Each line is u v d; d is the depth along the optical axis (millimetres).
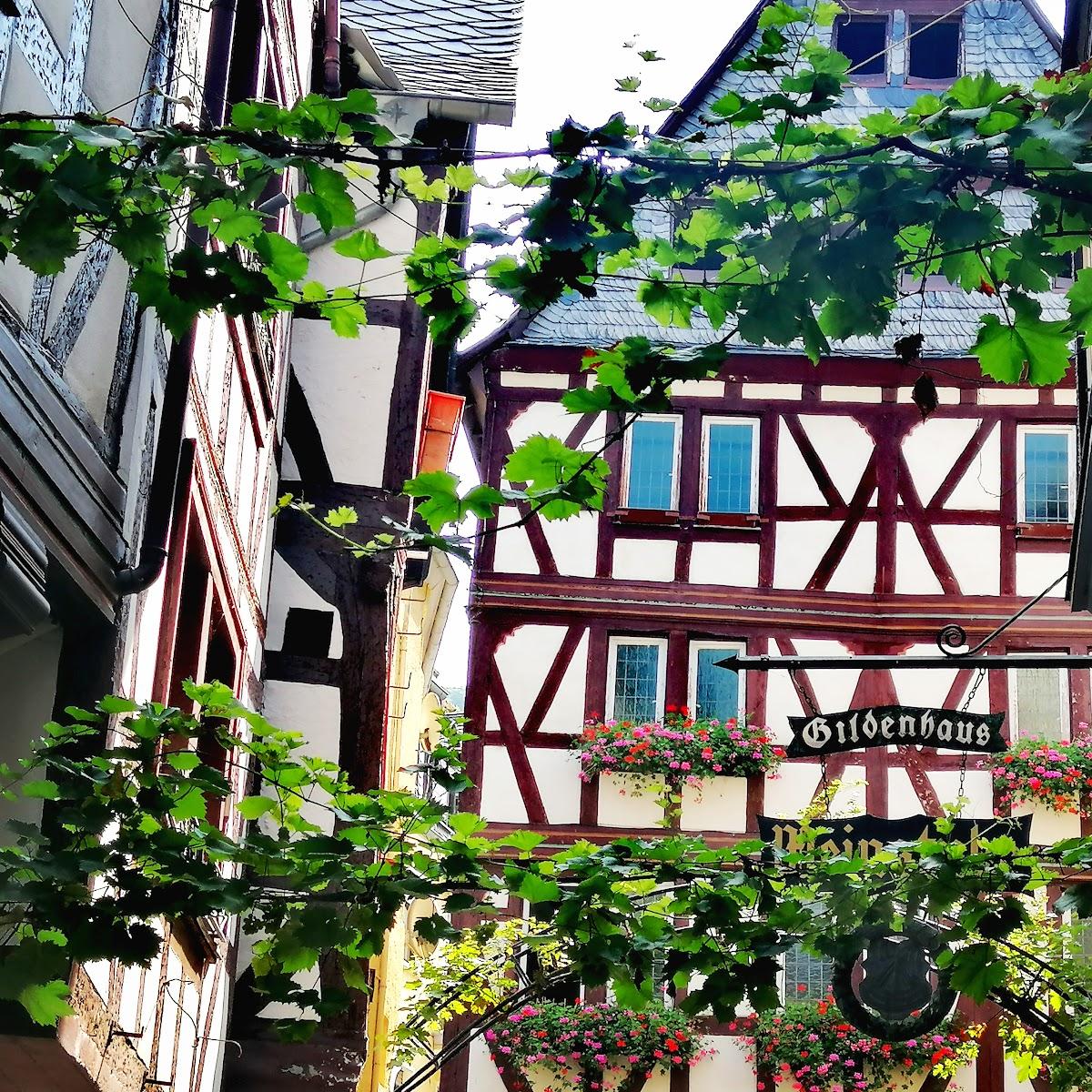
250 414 9656
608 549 18719
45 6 5125
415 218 11586
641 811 18031
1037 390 18953
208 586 7969
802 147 4383
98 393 5770
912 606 18578
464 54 12875
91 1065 5805
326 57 11992
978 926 6176
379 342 11492
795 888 6281
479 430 20641
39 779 5684
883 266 4301
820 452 18984
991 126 4137
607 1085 17156
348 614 11000
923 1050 16844
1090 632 18344
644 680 18500
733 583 18656
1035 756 17797
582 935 5941
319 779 5730
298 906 5504
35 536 5078
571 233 4297
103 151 4105
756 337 4500
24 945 4828
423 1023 11289
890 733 9672
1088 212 4199
